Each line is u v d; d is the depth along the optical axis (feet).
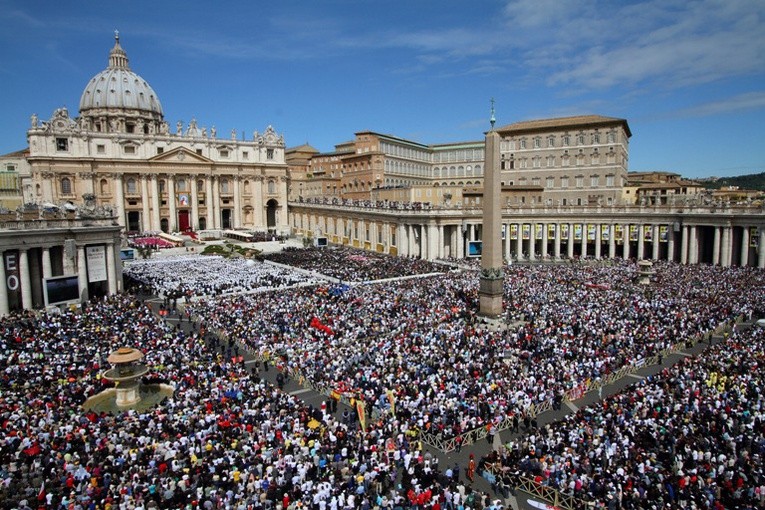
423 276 231.71
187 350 122.31
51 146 356.79
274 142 453.17
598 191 371.97
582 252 306.55
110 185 378.94
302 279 221.25
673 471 74.28
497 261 156.46
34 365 105.91
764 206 245.04
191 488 66.90
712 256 287.69
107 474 66.80
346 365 114.62
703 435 81.82
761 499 67.00
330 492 68.49
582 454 78.07
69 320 143.33
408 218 303.27
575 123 375.25
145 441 77.36
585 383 107.86
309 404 103.09
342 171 483.51
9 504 62.69
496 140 154.71
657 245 282.56
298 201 448.24
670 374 106.63
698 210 266.98
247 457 74.90
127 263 269.44
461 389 99.91
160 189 400.26
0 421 82.07
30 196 388.37
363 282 215.72
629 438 82.28
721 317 147.95
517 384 102.99
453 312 160.66
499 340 130.93
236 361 122.01
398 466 78.89
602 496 69.77
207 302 177.88
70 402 92.53
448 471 76.23
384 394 98.32
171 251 319.68
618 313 151.33
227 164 426.92
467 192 344.08
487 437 88.84
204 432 79.87
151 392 107.55
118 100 481.05
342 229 381.19
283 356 122.72
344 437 83.20
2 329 137.90
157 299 193.77
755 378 100.83
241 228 440.45
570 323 142.61
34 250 179.32
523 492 75.10
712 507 66.13
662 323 142.10
